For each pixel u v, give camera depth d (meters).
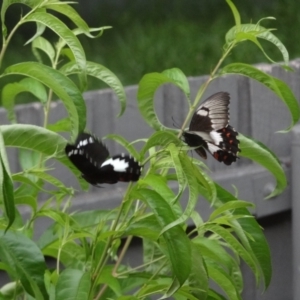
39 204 7.75
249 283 8.02
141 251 7.85
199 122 7.18
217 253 7.25
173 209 7.14
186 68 13.66
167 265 7.32
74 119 7.09
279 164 7.28
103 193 7.82
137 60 13.85
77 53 7.12
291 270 8.07
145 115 7.29
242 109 8.02
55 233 7.30
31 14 7.12
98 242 7.23
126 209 7.17
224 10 16.59
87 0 16.62
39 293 7.12
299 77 8.10
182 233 7.09
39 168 7.23
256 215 7.97
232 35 7.23
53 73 7.13
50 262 7.73
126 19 16.30
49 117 7.80
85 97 7.85
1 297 7.20
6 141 7.15
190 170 7.07
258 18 16.06
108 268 7.23
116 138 7.17
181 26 15.59
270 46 13.96
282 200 8.00
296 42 14.85
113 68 13.59
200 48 14.29
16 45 14.59
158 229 7.14
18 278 7.12
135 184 7.23
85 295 7.10
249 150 7.27
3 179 7.00
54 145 7.16
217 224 7.20
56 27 7.12
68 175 7.80
